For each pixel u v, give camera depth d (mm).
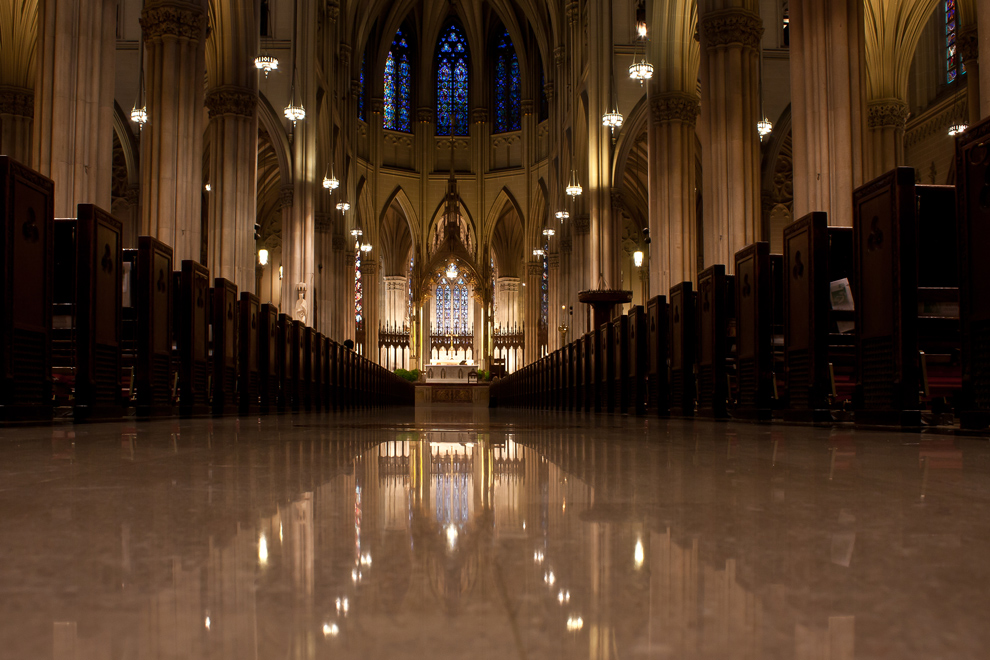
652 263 26844
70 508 2115
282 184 33781
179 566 1337
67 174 14250
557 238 48844
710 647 875
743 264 10844
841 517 1963
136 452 4324
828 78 13797
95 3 14625
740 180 19016
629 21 33250
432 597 1114
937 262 8648
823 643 889
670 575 1268
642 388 15414
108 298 9414
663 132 26859
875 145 28609
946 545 1553
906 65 28625
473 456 4332
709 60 19438
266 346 15750
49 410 8172
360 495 2477
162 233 18641
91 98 14539
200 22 19375
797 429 7785
